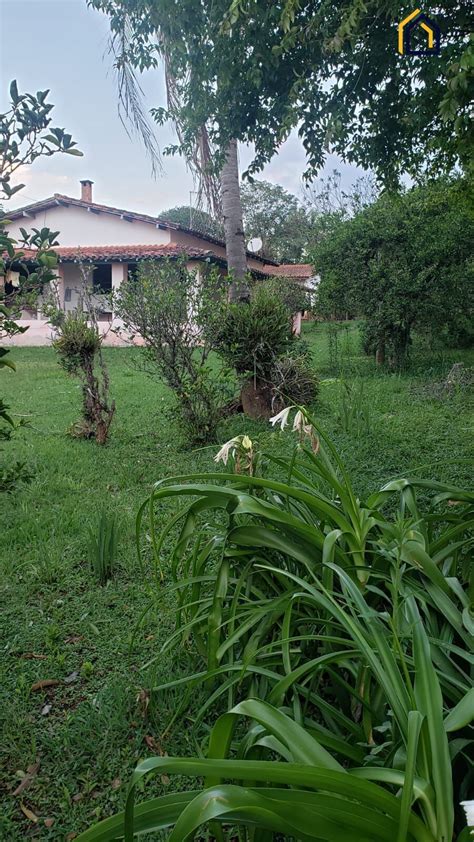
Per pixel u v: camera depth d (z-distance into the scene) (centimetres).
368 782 97
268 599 185
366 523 183
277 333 650
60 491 441
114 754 181
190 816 89
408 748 96
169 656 228
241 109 530
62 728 193
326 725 175
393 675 123
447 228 928
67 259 1675
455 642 172
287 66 480
